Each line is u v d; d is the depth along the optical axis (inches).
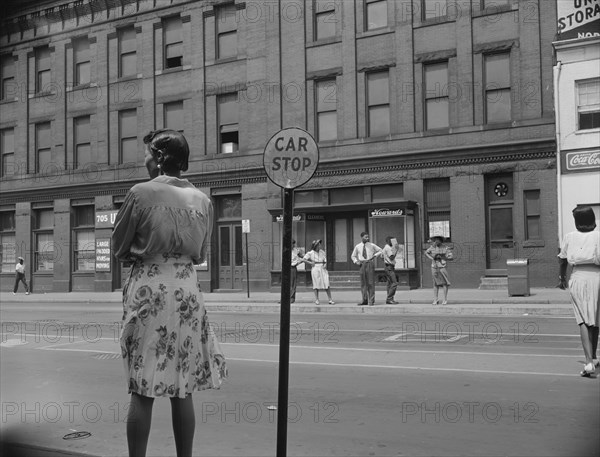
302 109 1042.7
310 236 1027.9
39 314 775.1
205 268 1095.0
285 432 143.5
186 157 159.0
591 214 301.0
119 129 1212.5
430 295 826.2
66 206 1259.2
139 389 140.6
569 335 462.9
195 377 146.6
